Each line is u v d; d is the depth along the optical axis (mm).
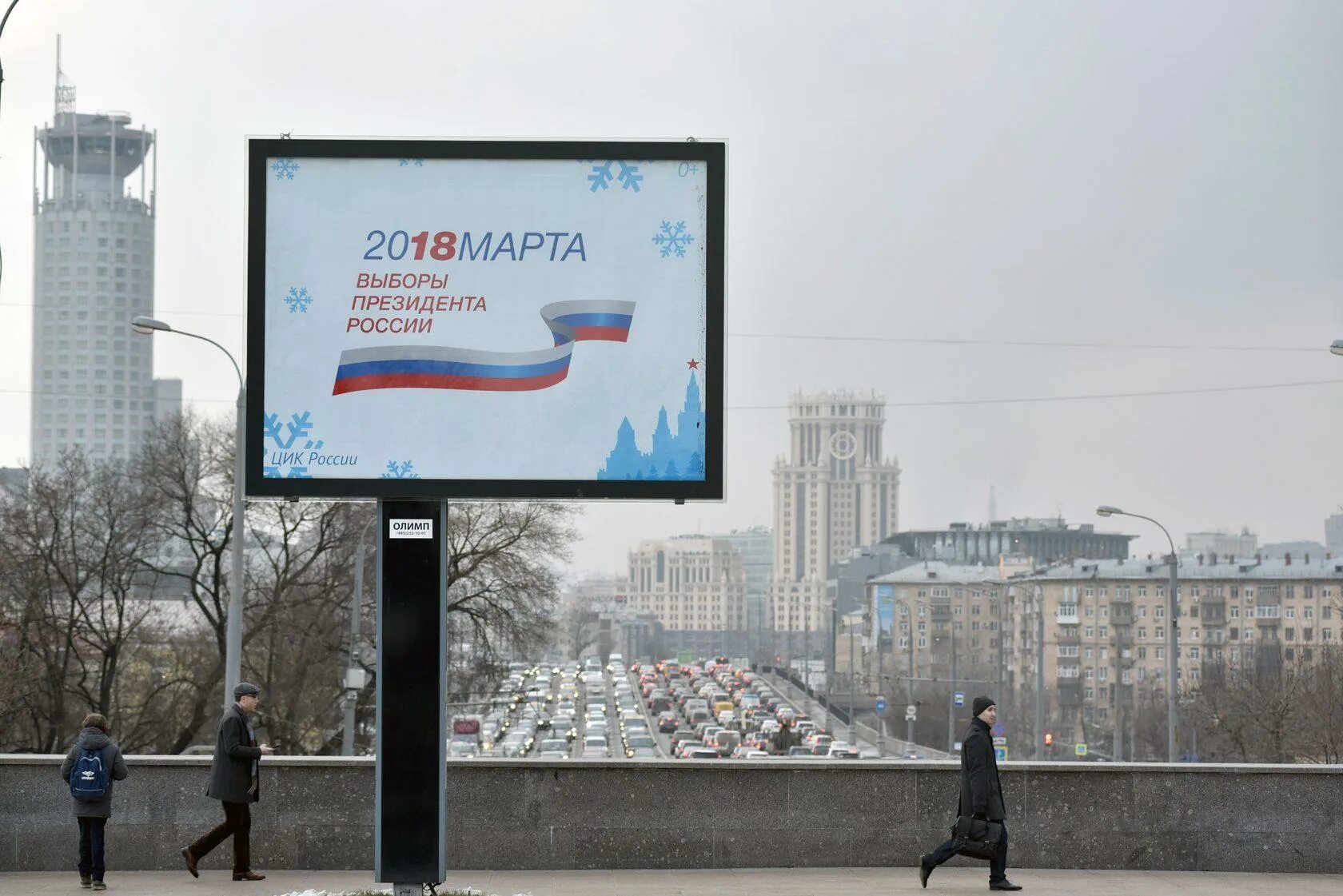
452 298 14445
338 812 16281
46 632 53156
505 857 16203
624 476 14398
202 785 16422
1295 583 143000
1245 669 81438
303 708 55625
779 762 16375
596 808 16266
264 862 16234
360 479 14297
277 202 14438
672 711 140750
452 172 14508
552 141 14531
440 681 13867
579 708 149875
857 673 154250
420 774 13703
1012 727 120000
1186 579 145250
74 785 14953
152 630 59156
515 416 14391
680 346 14477
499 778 16266
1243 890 15016
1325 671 62219
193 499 54281
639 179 14539
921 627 164625
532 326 14453
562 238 14508
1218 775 16344
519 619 54625
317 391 14352
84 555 54844
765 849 16281
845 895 14570
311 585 53750
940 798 16359
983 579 166125
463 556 53125
